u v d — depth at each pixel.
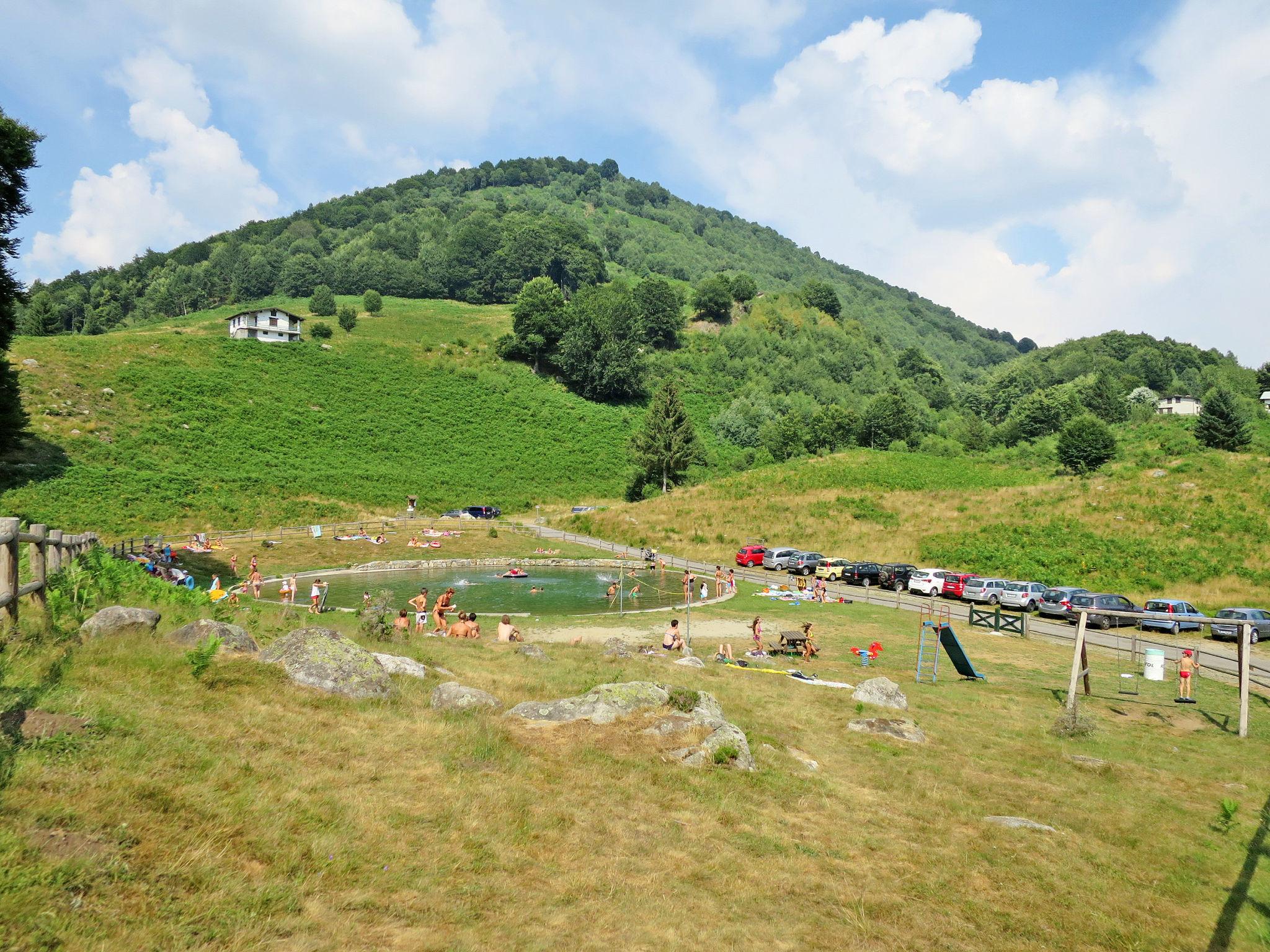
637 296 168.62
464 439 103.00
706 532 70.19
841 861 10.89
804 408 143.50
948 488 82.12
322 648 14.28
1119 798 15.12
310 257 190.75
